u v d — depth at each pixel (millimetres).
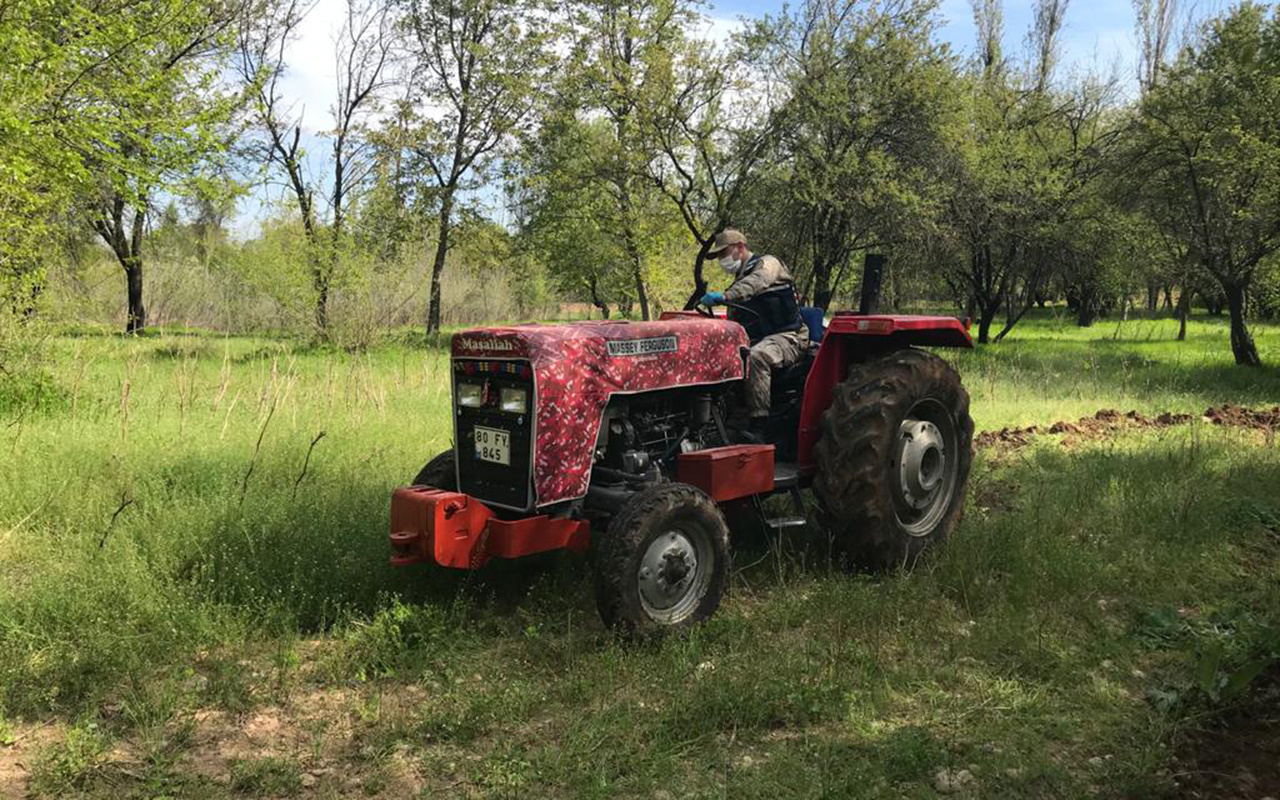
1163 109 17484
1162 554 4805
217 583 4008
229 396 9039
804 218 18203
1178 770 2832
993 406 10992
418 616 3812
